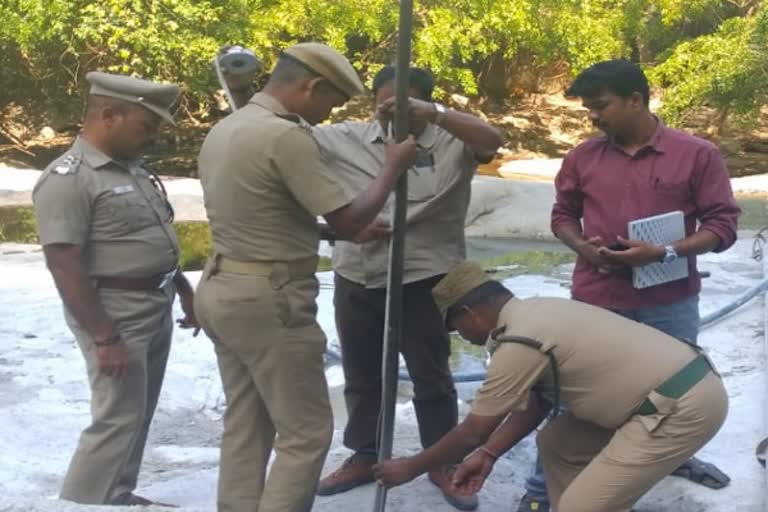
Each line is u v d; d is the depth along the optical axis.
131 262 3.79
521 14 17.66
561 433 3.59
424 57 17.25
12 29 15.52
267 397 3.34
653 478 3.29
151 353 4.03
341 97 3.30
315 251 3.34
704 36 18.08
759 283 7.38
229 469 3.50
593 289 3.93
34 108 19.38
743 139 21.30
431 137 3.97
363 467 4.32
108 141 3.71
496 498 4.28
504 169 18.95
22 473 4.65
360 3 17.00
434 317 4.07
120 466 3.84
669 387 3.24
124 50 15.45
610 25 19.02
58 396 5.56
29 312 7.07
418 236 3.99
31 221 11.96
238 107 3.60
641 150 3.80
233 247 3.24
